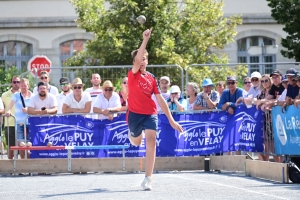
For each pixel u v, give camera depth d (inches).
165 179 427.5
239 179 429.1
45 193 353.1
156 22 914.1
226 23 980.6
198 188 362.0
